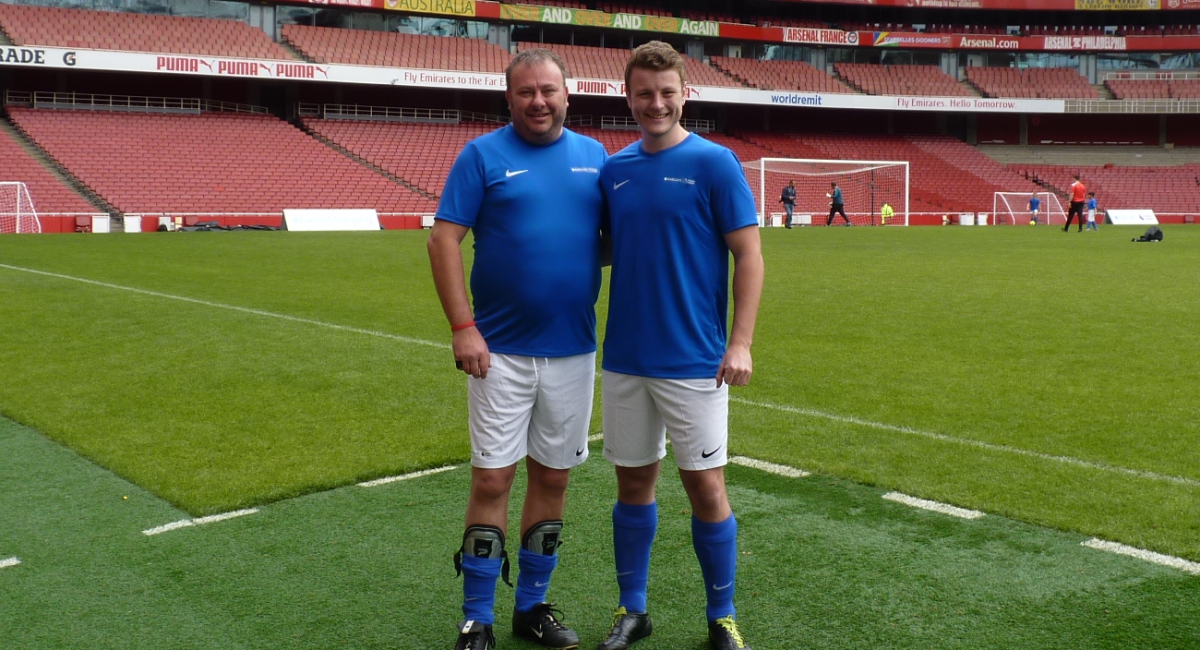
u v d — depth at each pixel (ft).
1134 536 11.75
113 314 31.83
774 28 137.90
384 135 116.57
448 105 128.47
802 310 33.65
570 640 9.46
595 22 127.85
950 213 128.88
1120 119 152.66
